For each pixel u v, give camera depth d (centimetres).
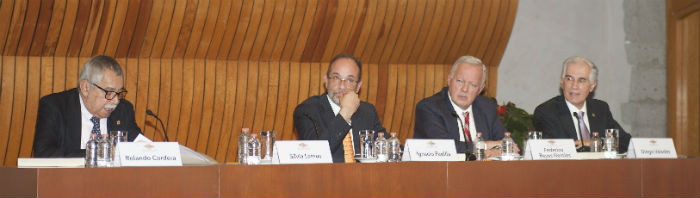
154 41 464
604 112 411
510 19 519
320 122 334
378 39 507
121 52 462
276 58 497
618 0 570
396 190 245
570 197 269
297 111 341
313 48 500
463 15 509
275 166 232
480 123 381
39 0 424
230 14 465
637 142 319
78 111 328
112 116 338
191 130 481
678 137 550
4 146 443
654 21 571
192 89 479
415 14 501
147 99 469
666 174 287
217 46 479
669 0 560
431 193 249
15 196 219
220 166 225
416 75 529
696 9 520
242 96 490
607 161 277
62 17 435
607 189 275
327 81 351
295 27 483
